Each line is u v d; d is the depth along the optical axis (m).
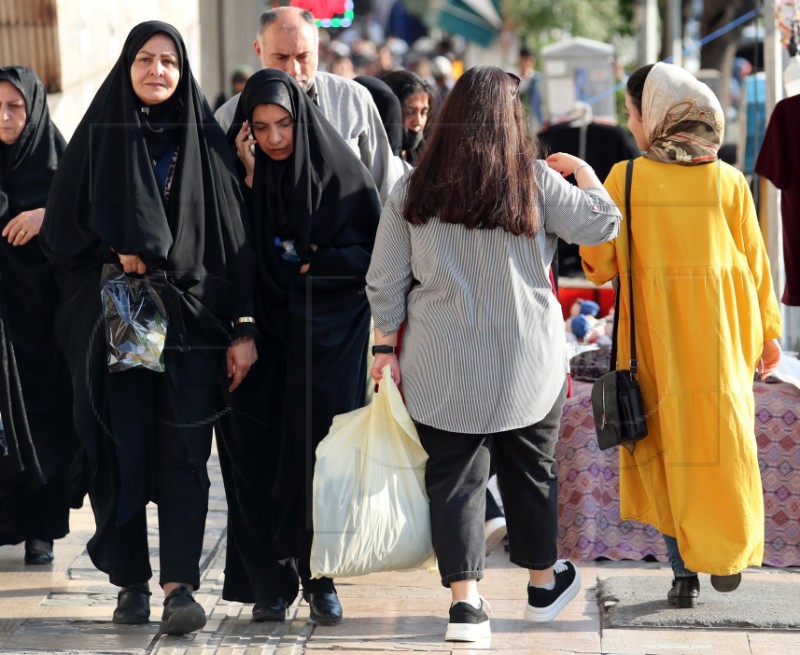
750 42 57.50
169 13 35.41
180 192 15.20
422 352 14.84
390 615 16.50
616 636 15.55
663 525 16.03
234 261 15.44
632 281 15.95
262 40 17.75
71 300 15.80
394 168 18.16
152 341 15.12
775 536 18.59
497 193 14.33
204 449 15.58
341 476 15.05
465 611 15.23
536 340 14.77
